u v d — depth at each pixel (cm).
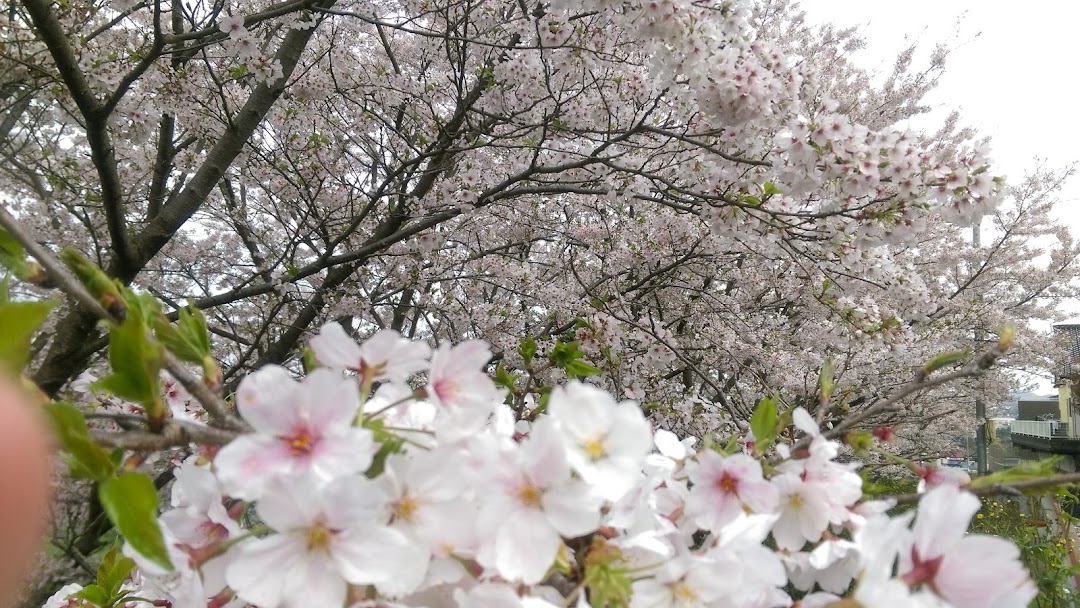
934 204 290
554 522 77
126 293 83
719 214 358
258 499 69
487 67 445
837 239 330
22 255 79
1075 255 849
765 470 112
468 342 87
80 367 305
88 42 396
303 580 70
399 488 77
